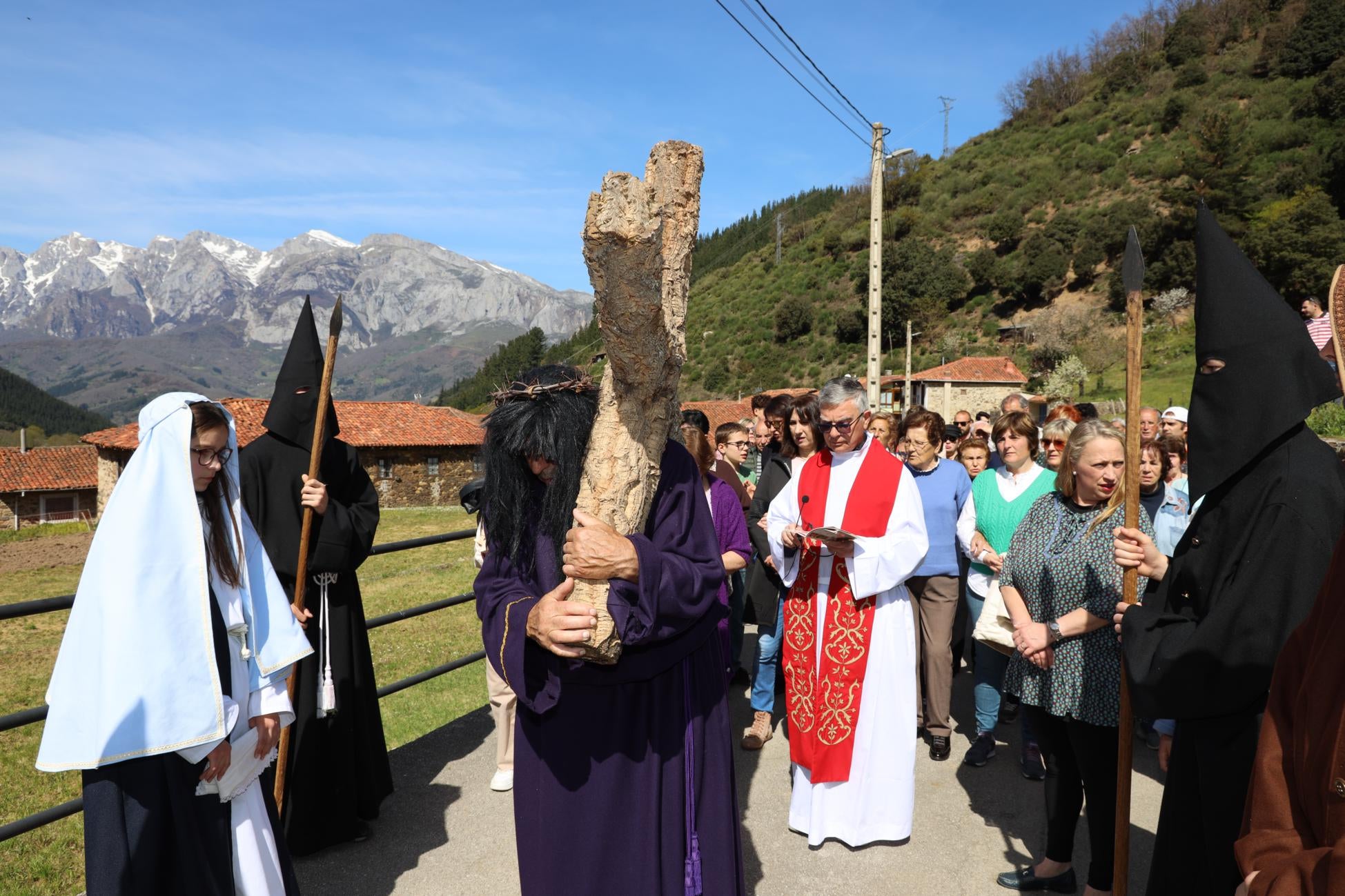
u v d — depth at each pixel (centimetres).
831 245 10488
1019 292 7850
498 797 383
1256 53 9406
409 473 4572
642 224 167
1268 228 5366
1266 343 193
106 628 210
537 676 218
